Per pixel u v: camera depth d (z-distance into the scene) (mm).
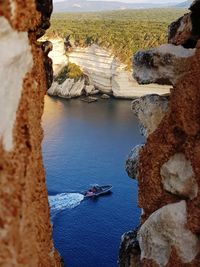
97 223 42562
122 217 43562
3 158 5273
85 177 52281
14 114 5500
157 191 10445
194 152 9594
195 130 9688
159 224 9828
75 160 57188
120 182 50656
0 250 5184
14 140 5496
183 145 9906
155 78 11234
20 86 5613
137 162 12078
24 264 5434
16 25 5383
